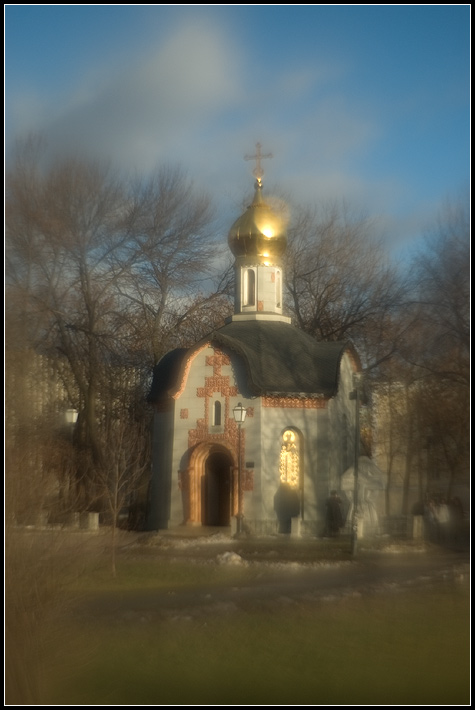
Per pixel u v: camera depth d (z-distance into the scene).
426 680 14.48
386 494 54.09
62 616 12.48
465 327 41.25
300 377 42.34
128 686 13.46
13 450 11.59
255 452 40.91
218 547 33.16
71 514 14.85
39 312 26.72
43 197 39.16
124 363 50.91
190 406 42.66
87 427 45.12
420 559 30.53
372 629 17.83
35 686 10.74
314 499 41.19
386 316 52.09
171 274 50.09
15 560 10.86
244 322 45.12
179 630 17.03
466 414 43.56
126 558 29.03
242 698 13.35
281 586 23.42
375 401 57.41
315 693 13.77
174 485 42.34
